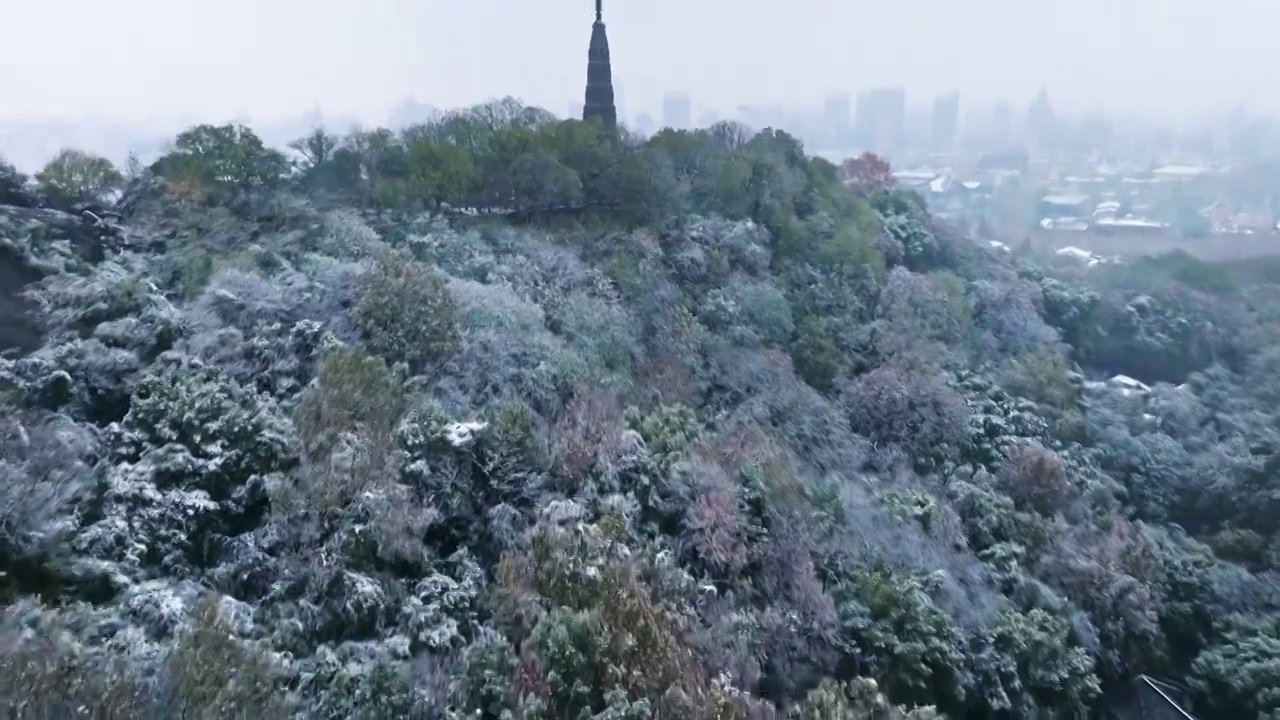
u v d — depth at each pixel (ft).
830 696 64.08
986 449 108.68
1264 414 130.62
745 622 71.15
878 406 108.47
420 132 139.74
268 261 97.14
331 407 75.31
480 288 98.27
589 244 120.47
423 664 60.03
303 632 60.29
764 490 83.71
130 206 102.06
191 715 49.37
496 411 82.64
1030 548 96.53
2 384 70.38
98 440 69.41
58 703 46.98
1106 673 90.22
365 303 89.40
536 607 63.52
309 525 66.54
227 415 72.28
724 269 122.42
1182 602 99.81
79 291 82.12
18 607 53.83
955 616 82.43
